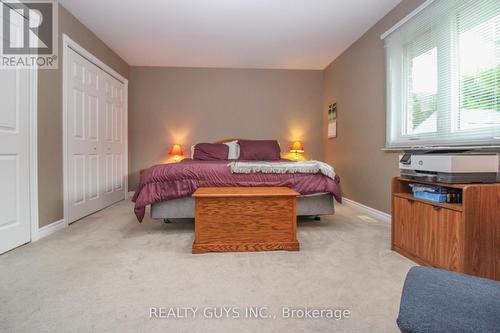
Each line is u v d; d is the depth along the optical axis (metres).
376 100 3.04
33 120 2.20
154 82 4.52
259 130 4.68
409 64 2.50
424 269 0.81
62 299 1.33
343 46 3.71
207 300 1.33
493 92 1.71
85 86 3.05
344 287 1.46
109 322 1.16
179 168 2.57
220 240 1.99
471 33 1.86
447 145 2.07
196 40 3.49
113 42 3.53
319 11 2.78
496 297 0.64
